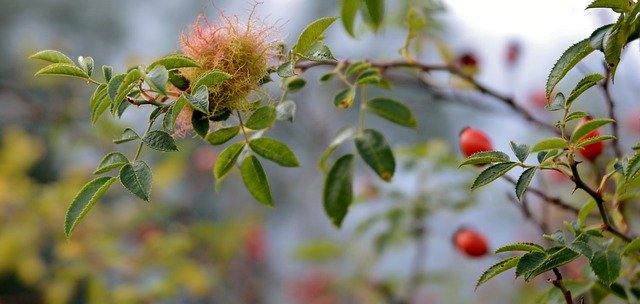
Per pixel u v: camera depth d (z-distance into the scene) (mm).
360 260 903
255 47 560
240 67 557
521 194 527
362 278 900
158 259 1016
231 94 557
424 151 807
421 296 1008
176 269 1018
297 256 941
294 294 1100
